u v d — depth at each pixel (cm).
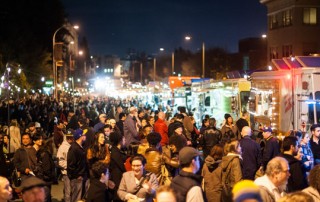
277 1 6322
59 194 1614
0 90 3309
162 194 558
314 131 1385
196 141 2080
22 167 1310
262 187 725
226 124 2008
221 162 1018
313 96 1720
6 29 6153
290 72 1823
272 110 1925
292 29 5994
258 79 2097
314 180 704
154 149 1116
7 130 1919
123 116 2208
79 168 1326
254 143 1274
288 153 1058
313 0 5944
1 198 702
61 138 2062
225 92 2734
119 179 1190
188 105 3822
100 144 1266
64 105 4803
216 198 1007
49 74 6575
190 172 784
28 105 3972
